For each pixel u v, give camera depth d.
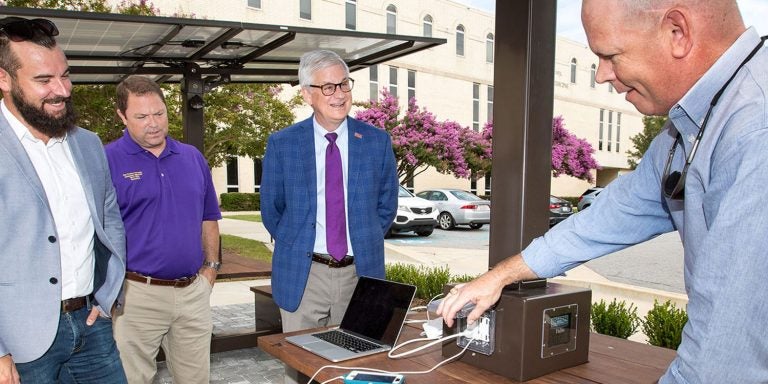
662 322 3.26
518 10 1.71
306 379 2.38
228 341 4.32
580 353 1.68
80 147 2.19
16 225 1.89
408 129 20.97
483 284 1.56
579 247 1.50
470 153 23.30
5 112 1.96
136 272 2.78
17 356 1.90
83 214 2.14
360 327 2.08
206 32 4.14
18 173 1.90
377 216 2.83
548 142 1.79
